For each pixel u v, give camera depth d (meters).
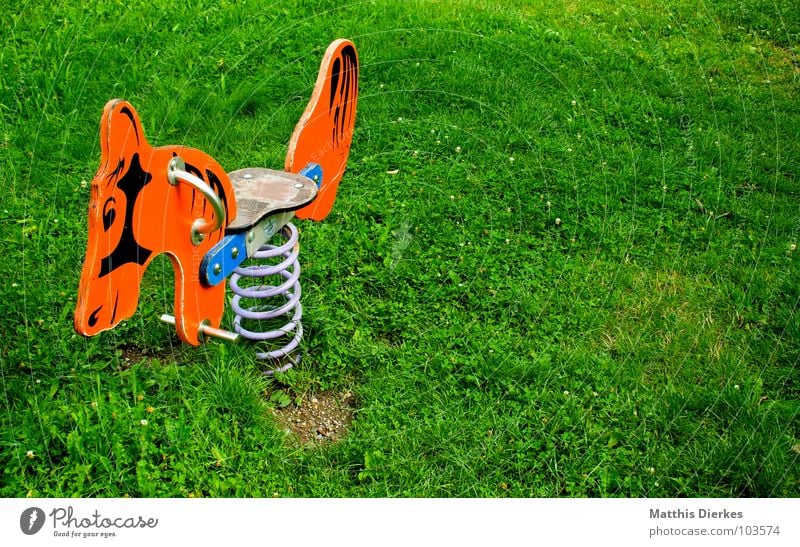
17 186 4.27
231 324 3.39
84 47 5.44
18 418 2.92
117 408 2.96
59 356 3.23
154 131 4.77
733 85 5.93
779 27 6.90
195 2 6.16
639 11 7.00
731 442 3.05
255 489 2.79
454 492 2.85
